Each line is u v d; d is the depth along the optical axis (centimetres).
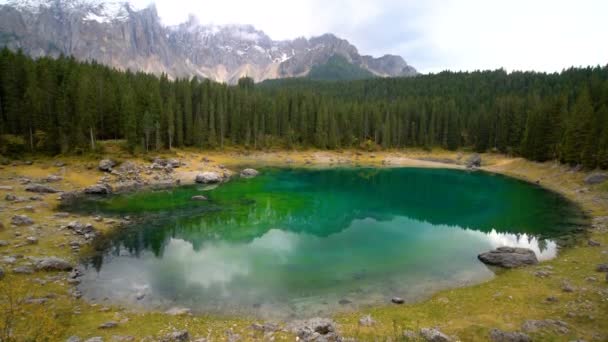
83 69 10219
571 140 8075
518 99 13662
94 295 2473
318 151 13775
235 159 11400
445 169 11269
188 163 9100
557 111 9444
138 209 5128
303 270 3130
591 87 12769
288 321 2191
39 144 7588
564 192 6906
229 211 5259
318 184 8062
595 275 2697
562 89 15488
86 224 3966
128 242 3766
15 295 2062
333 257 3484
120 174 7175
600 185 6369
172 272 3002
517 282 2706
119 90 10131
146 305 2361
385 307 2397
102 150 8206
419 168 11500
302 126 14212
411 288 2755
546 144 9481
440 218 5153
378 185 8188
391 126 15088
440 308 2314
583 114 8112
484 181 8819
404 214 5403
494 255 3309
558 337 1777
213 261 3309
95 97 9081
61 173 6656
